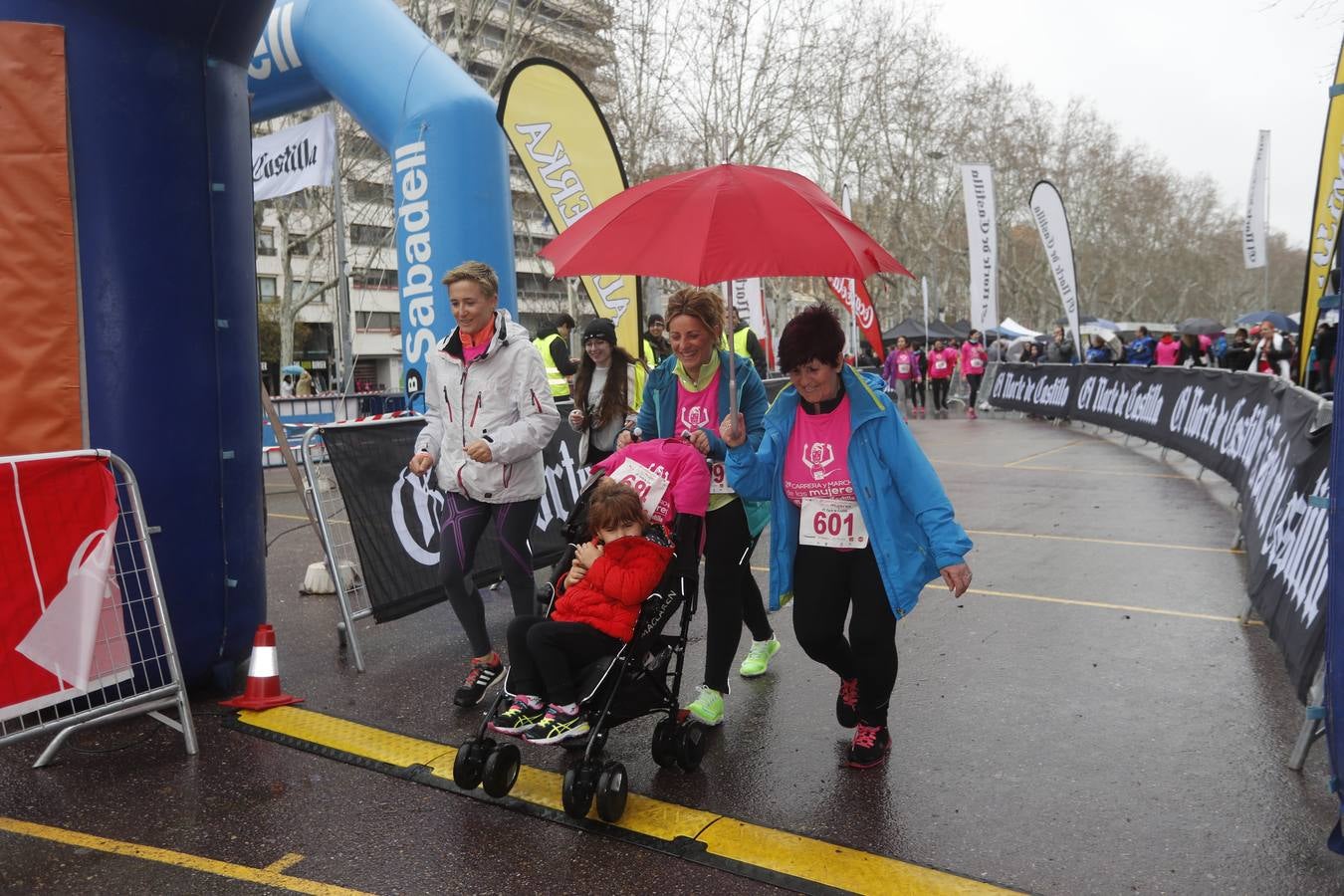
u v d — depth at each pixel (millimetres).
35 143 4012
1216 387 10773
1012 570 6887
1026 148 54875
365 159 27750
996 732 4031
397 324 53125
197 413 4492
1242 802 3371
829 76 33875
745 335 8789
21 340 4047
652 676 3469
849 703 3955
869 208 45375
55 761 3863
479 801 3484
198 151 4469
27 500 3584
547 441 4430
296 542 8484
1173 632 5363
